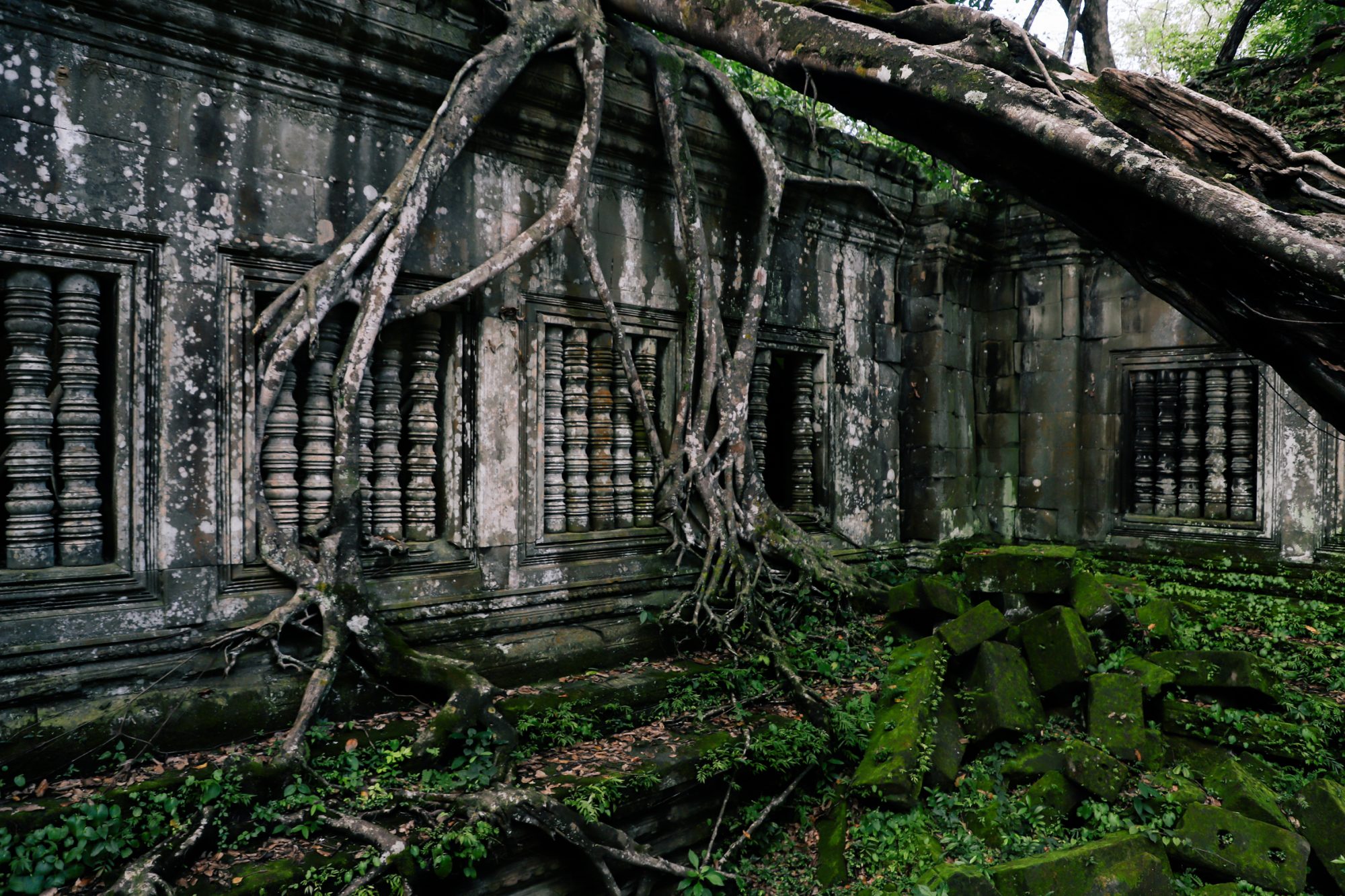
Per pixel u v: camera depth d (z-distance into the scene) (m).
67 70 3.99
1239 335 2.85
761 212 7.00
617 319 5.73
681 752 4.67
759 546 6.61
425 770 4.19
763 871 4.44
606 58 5.83
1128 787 4.58
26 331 4.04
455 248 5.34
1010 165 3.28
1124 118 3.09
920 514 8.66
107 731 3.95
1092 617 5.59
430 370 5.35
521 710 4.88
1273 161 2.78
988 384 9.28
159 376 4.27
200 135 4.39
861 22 3.96
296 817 3.70
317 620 4.74
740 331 6.69
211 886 3.26
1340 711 5.12
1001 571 5.96
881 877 4.15
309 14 4.52
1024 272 9.01
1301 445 7.36
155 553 4.27
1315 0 9.57
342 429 4.73
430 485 5.40
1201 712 5.05
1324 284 2.50
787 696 5.59
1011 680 5.18
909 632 6.22
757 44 4.40
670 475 6.21
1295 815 4.29
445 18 5.12
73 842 3.36
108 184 4.10
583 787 4.14
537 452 5.79
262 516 4.59
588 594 5.96
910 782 4.49
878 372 8.41
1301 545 7.34
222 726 4.24
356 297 4.78
